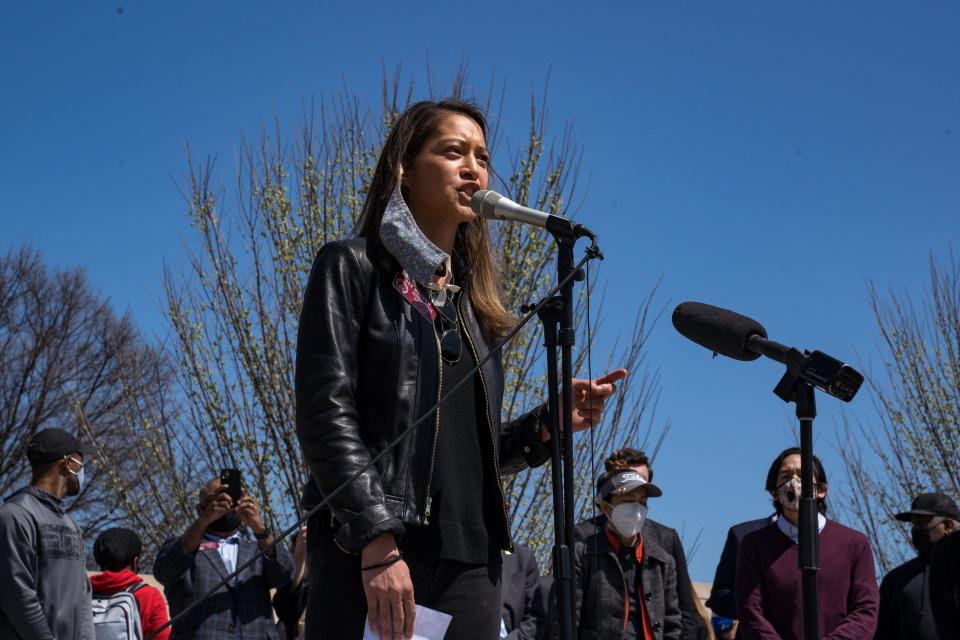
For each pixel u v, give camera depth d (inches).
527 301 393.4
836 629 204.7
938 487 594.6
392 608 87.5
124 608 226.4
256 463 406.6
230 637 223.9
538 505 396.5
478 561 96.5
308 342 95.7
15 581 189.9
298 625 257.3
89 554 815.1
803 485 107.7
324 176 433.4
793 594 207.9
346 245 100.1
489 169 122.3
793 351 107.2
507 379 390.3
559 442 103.4
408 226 101.2
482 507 98.7
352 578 91.5
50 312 896.9
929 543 233.0
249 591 229.1
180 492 419.5
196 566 227.1
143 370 453.1
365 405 96.1
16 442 872.9
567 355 104.3
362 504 88.5
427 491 93.7
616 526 222.5
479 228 114.0
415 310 99.8
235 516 237.0
